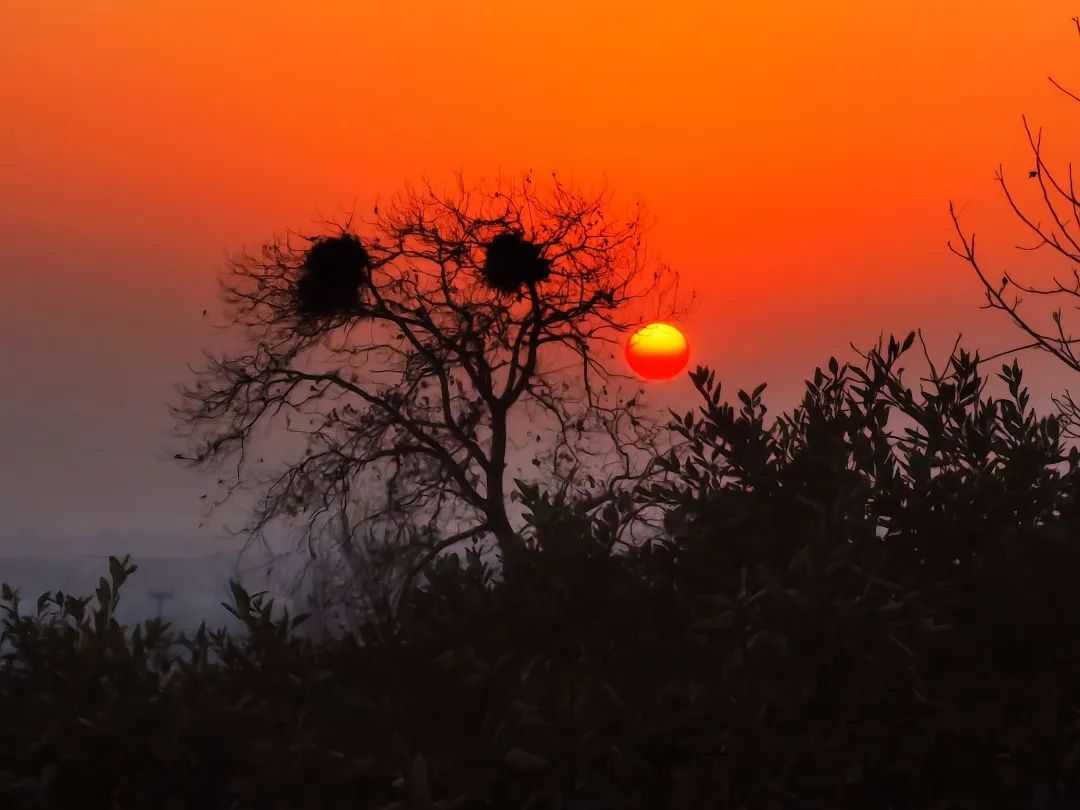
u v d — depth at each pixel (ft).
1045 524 42.55
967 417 48.01
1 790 34.88
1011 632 39.68
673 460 46.32
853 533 40.78
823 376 48.55
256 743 35.09
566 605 41.24
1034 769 37.91
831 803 35.60
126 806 35.63
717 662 38.47
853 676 36.50
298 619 41.65
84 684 37.63
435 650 39.32
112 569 41.37
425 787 32.30
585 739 35.12
